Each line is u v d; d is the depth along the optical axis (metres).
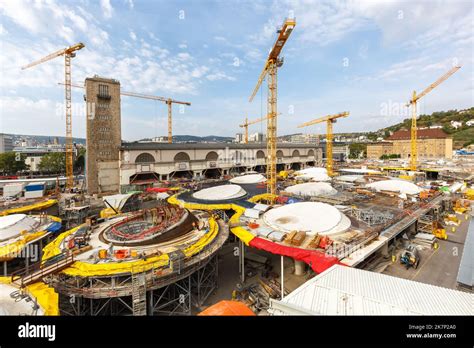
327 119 138.00
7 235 40.78
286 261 45.56
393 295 17.94
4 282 26.27
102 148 96.44
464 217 65.88
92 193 94.94
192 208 57.34
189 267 31.38
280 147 151.62
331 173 122.88
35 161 150.75
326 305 16.95
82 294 26.22
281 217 41.47
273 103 75.31
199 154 115.56
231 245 55.50
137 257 30.39
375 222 40.91
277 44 67.38
